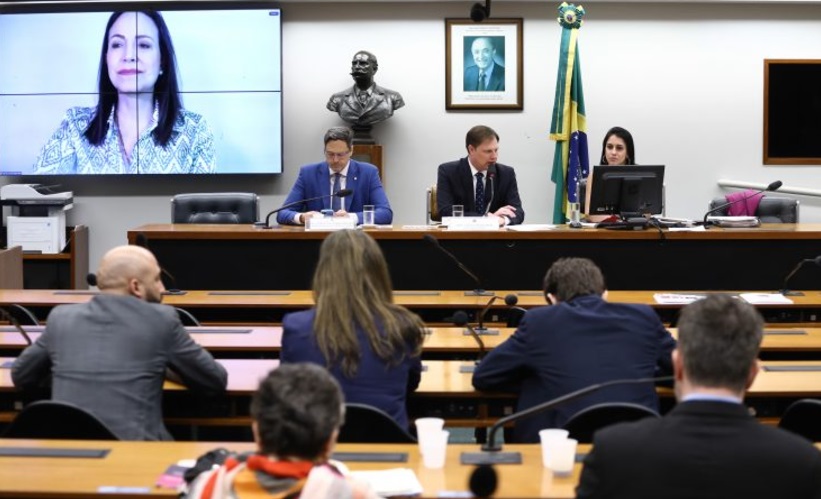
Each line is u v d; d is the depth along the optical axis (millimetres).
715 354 1837
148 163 8258
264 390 1755
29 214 8086
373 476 2410
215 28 8148
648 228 5809
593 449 1875
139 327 3135
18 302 4973
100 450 2611
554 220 7953
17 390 3438
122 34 8180
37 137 8289
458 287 5738
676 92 8406
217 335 4184
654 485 1794
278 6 8242
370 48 8344
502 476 2432
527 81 8367
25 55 8227
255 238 5766
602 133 8414
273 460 1732
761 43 8391
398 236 5719
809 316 4852
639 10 8352
